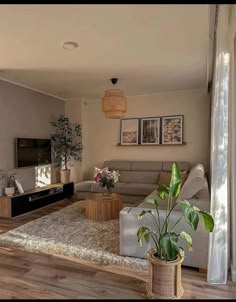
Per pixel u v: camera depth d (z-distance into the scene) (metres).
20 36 2.58
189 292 2.00
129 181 5.48
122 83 4.68
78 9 2.07
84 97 5.95
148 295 1.96
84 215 4.13
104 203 3.86
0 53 3.07
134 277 2.23
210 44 2.94
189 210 1.91
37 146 5.10
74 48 2.93
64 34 2.55
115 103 3.63
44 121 5.45
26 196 4.33
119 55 3.19
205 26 2.39
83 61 3.40
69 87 4.95
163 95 5.62
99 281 2.16
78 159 5.95
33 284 2.12
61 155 5.70
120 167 5.69
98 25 2.36
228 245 2.25
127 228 2.57
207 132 5.30
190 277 2.23
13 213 4.05
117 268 2.39
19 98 4.72
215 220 2.16
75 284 2.12
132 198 4.91
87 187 5.24
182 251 2.05
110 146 6.10
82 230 3.41
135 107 5.86
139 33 2.54
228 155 2.26
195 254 2.32
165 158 5.64
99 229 3.44
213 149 2.23
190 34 2.57
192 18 2.24
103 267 2.41
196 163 5.39
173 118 5.54
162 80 4.50
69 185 5.60
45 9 2.05
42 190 4.72
